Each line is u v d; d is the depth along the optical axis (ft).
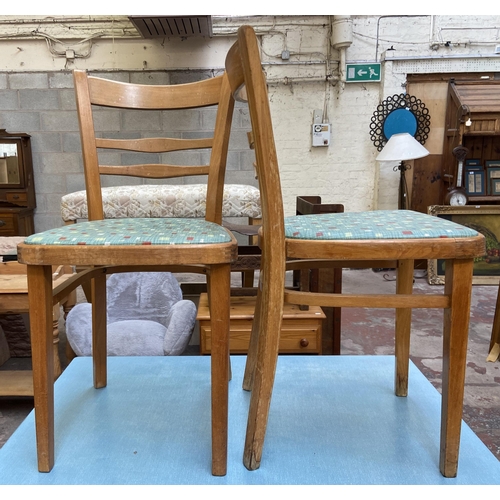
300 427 3.32
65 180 11.27
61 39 10.77
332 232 2.60
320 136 11.46
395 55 11.12
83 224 3.09
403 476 2.75
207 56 10.98
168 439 3.14
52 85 10.89
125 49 10.90
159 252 2.45
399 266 3.60
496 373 6.17
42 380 2.70
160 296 6.95
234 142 11.14
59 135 11.07
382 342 7.24
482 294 9.80
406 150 9.58
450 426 2.69
